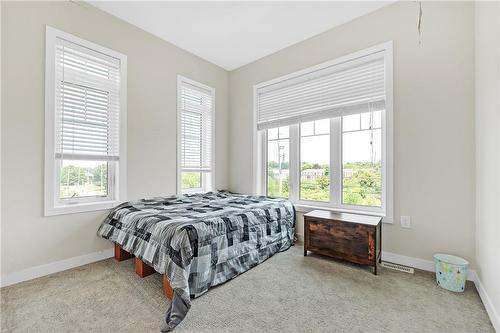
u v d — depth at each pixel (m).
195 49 3.24
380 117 2.48
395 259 2.27
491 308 1.44
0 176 1.84
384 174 2.41
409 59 2.21
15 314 1.49
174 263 1.54
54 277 1.99
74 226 2.21
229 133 3.91
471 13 1.94
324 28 2.75
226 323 1.41
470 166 1.93
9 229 1.88
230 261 1.96
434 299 1.66
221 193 3.47
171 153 3.06
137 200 2.64
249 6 2.39
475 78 1.90
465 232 1.95
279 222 2.62
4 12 1.86
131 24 2.67
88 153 2.35
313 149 3.00
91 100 2.38
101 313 1.50
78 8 2.26
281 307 1.57
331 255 2.29
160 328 1.36
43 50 2.04
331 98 2.77
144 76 2.79
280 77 3.25
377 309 1.55
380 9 2.39
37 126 2.01
